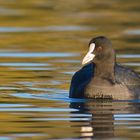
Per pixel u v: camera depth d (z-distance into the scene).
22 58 21.25
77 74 17.08
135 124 13.88
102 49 16.61
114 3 32.75
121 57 21.28
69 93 16.84
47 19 28.77
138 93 16.48
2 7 31.50
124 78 16.56
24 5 32.16
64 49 22.72
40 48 22.92
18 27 27.03
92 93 16.41
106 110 15.17
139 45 23.39
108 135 13.05
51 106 15.57
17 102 15.95
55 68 19.83
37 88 17.39
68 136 13.00
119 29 26.69
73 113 14.88
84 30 26.45
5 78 18.50
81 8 31.45
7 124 13.92
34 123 14.02
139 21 28.41
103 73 16.56
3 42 24.03
